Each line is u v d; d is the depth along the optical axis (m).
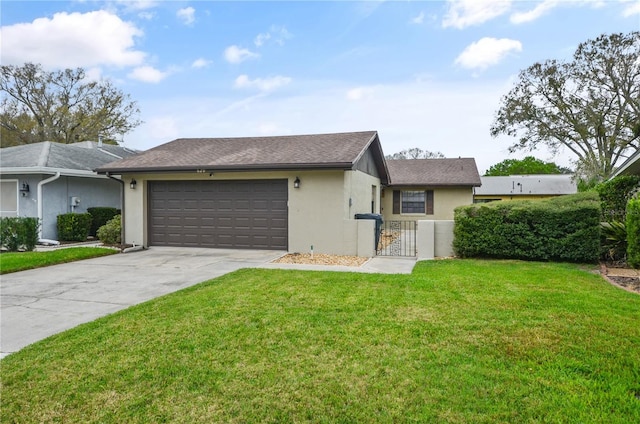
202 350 3.71
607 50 22.53
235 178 10.89
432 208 19.19
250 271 7.63
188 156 11.83
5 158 14.91
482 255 9.16
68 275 7.66
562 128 24.61
